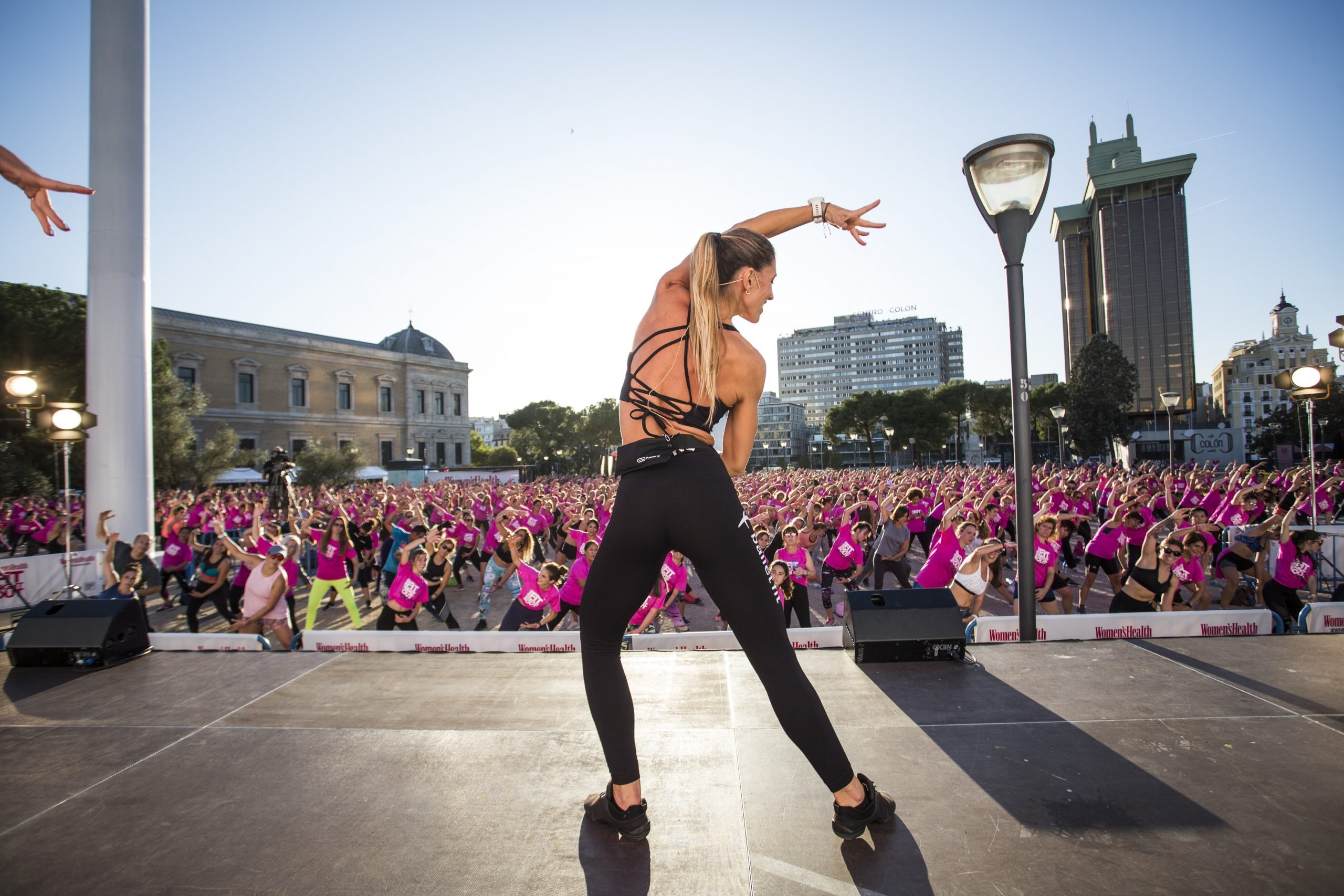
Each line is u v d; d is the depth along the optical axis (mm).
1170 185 135125
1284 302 138250
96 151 12031
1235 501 12555
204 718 2521
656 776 2023
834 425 87250
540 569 8344
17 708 2654
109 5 12000
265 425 66625
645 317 1682
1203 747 2139
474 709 2557
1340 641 3201
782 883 1522
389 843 1696
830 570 11289
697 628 10852
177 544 13109
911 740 2242
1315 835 1653
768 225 1941
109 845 1702
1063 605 9180
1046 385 84562
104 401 12117
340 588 9781
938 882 1512
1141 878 1507
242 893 1507
